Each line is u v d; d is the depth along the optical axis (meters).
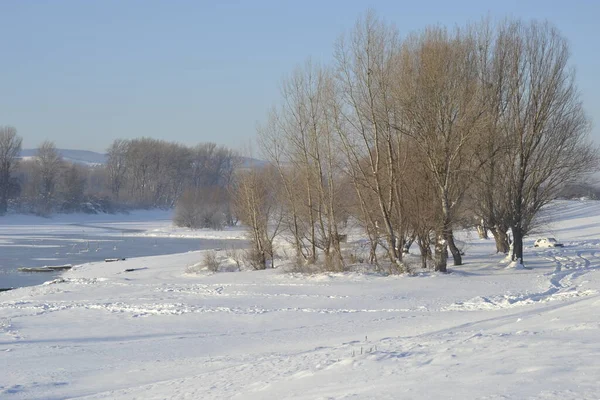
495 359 9.91
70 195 132.75
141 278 44.25
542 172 41.09
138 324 25.31
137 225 116.94
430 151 35.50
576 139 42.19
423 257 39.75
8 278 48.91
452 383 8.60
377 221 39.94
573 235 70.25
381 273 36.91
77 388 14.28
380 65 36.69
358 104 37.34
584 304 17.92
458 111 35.12
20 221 119.44
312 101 41.88
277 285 35.25
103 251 70.19
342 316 24.61
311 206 42.25
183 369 15.61
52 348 20.28
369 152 37.19
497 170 40.44
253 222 47.31
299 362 13.52
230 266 47.56
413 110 35.12
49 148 131.88
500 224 45.44
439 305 26.33
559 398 7.22
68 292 37.44
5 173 122.94
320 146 41.78
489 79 39.09
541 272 36.06
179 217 103.00
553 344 10.67
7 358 18.58
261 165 48.84
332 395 9.03
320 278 36.53
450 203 37.03
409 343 13.72
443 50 35.78
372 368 10.66
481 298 27.02
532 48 39.12
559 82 39.75
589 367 8.55
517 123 39.00
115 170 158.12
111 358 18.25
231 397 10.63
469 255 49.47
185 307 29.00
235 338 20.80
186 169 158.50
